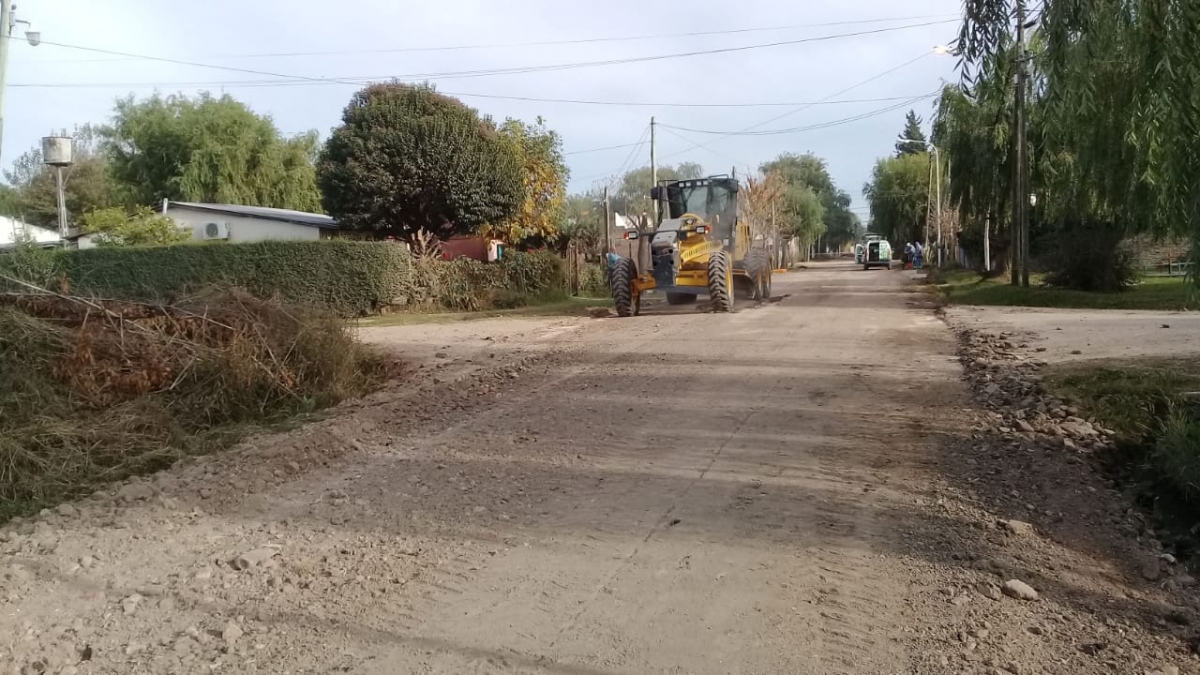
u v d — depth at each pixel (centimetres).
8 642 413
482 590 461
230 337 999
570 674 369
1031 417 783
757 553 498
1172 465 633
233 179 4353
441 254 2627
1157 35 632
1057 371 939
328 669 380
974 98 695
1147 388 816
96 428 789
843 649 384
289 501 639
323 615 436
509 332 1689
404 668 379
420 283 2344
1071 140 1384
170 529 581
